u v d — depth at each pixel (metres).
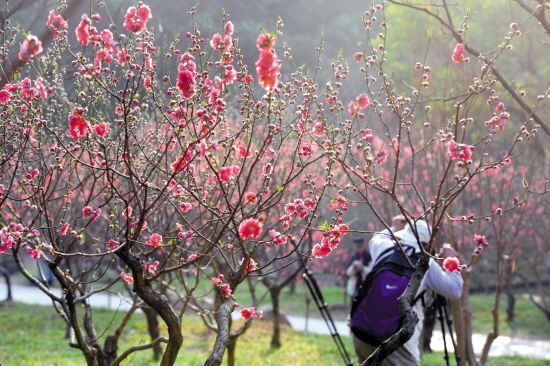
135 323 13.40
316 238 9.53
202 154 2.46
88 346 4.07
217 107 2.65
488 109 7.11
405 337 2.83
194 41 2.97
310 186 3.11
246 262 2.93
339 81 3.06
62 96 3.82
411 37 10.20
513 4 10.33
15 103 3.31
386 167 8.20
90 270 4.00
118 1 4.38
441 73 7.34
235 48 2.93
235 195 5.62
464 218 2.86
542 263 23.22
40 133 3.56
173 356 2.83
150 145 3.82
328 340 12.80
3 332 12.88
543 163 9.16
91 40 2.62
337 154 2.77
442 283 4.46
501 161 2.91
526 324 16.83
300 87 3.12
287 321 14.73
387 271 4.50
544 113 10.17
